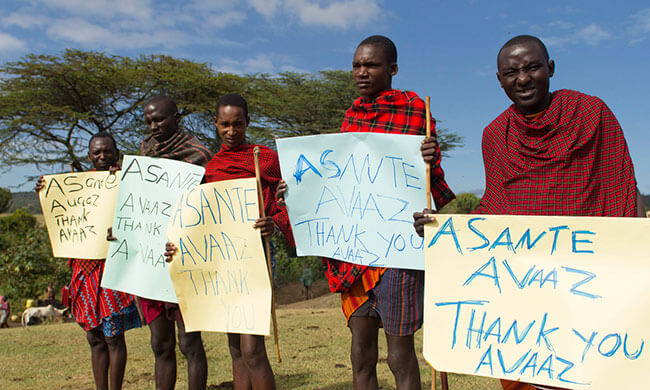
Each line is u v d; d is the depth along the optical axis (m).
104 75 27.69
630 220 2.59
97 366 4.58
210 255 3.74
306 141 3.44
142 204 4.21
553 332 2.67
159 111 4.30
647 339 2.52
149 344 7.36
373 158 3.28
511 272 2.77
